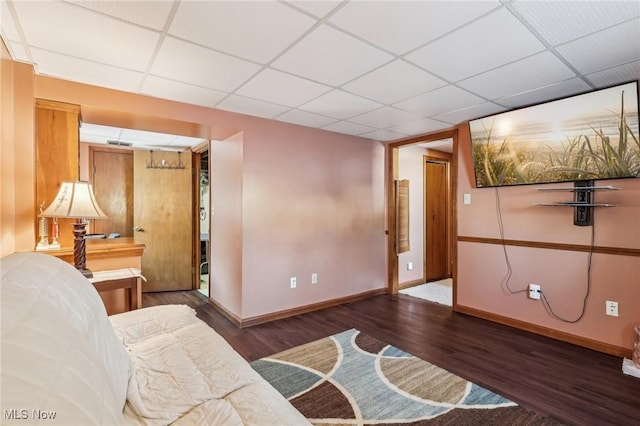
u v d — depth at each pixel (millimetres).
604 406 1979
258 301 3465
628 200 2584
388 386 2197
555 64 2164
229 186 3664
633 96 2346
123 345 1470
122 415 1013
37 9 1558
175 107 2908
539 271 3109
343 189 4215
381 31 1768
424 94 2717
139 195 4594
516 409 1947
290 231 3709
